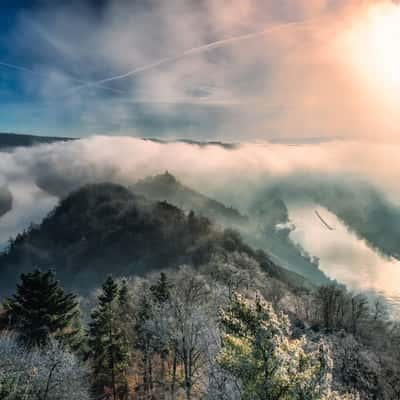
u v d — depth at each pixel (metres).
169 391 40.03
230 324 20.00
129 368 47.16
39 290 43.19
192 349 33.72
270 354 17.66
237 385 19.36
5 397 23.33
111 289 49.44
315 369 17.83
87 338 46.97
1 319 45.00
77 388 31.58
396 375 46.16
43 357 31.61
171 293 53.84
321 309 81.75
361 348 51.88
